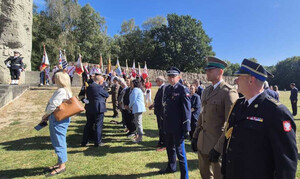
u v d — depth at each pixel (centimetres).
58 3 4003
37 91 1359
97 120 551
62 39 3881
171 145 399
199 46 5269
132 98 590
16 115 852
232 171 184
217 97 280
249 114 180
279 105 167
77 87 1677
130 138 635
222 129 276
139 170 418
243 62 195
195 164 457
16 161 450
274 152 159
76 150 524
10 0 1563
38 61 3728
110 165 439
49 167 416
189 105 361
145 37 6034
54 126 391
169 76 383
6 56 1568
